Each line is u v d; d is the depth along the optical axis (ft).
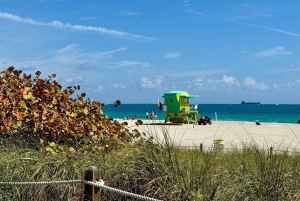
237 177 18.29
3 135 22.39
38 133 22.99
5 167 18.21
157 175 17.63
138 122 26.16
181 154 20.76
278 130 93.25
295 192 17.37
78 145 22.81
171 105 126.41
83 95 27.22
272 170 17.92
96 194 14.26
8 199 16.94
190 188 16.90
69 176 18.02
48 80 26.13
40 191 17.33
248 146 31.76
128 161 18.69
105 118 26.16
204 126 111.45
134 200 17.12
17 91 22.99
